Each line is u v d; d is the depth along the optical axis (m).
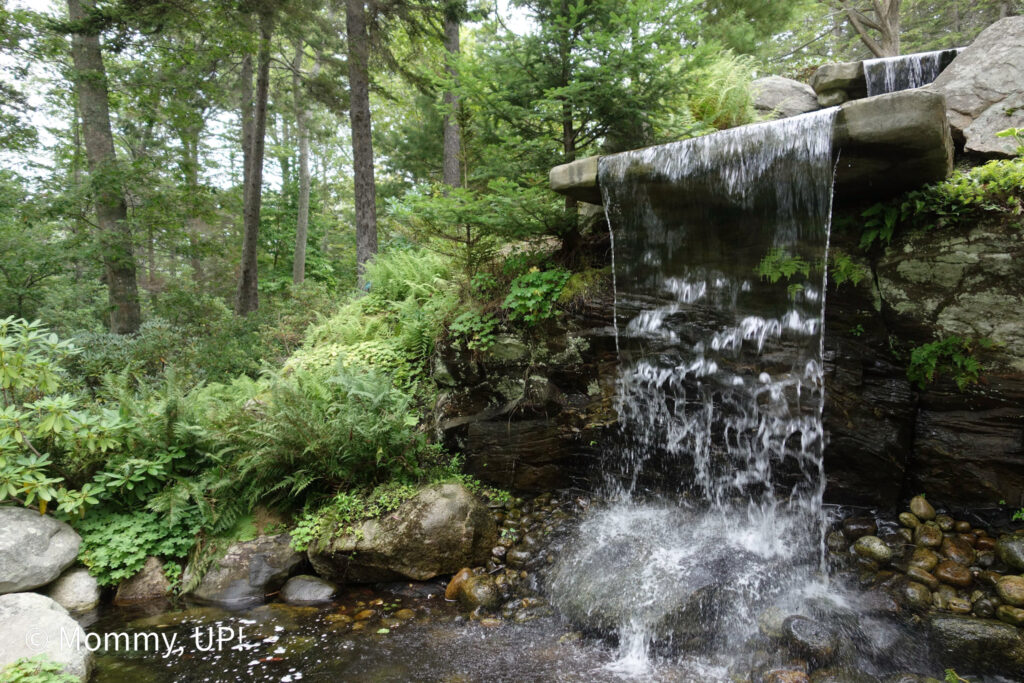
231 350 9.07
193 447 5.09
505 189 4.98
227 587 4.27
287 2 10.05
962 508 3.73
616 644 3.43
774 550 3.86
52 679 2.97
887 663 2.93
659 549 4.00
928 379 3.77
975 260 3.61
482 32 11.16
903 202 3.82
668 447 4.63
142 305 13.65
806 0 10.62
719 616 3.37
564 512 4.79
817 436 3.92
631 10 4.75
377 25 10.73
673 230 4.48
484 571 4.34
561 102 5.32
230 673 3.25
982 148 4.32
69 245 10.47
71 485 4.68
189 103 13.19
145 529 4.57
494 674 3.17
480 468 5.23
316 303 10.11
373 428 4.66
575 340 5.05
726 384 4.30
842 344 3.98
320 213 23.25
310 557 4.45
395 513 4.45
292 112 17.30
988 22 15.68
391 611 3.98
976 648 2.90
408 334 6.37
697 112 7.02
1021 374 3.47
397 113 20.50
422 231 5.84
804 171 3.62
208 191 11.72
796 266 3.83
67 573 4.24
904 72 6.02
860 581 3.47
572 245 5.53
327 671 3.24
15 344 4.35
